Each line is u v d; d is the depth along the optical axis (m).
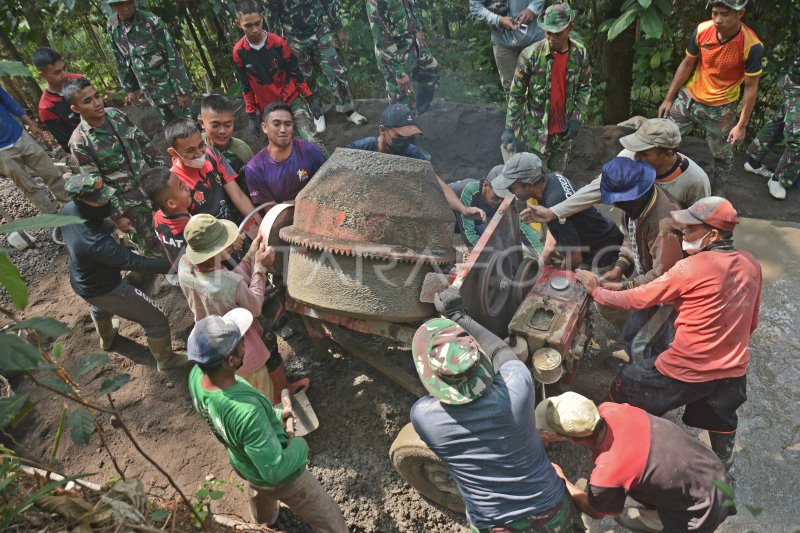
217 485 3.67
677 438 2.70
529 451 2.61
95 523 2.37
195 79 8.41
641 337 3.58
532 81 4.93
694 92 5.01
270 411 2.79
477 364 2.54
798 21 6.05
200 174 3.97
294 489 2.86
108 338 4.61
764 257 4.89
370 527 3.45
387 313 3.12
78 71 8.24
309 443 3.85
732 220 2.94
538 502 2.62
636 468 2.63
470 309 3.17
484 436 2.56
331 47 6.13
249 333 3.31
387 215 3.05
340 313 3.22
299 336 4.51
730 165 5.21
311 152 4.11
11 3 6.79
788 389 3.90
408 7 5.97
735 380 3.08
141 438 4.05
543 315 3.33
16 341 1.65
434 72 6.31
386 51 5.89
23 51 7.38
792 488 3.38
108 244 3.84
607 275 3.79
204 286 3.14
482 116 6.34
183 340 4.69
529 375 2.67
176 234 3.81
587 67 4.95
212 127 4.30
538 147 5.21
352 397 4.03
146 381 4.41
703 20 6.47
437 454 2.73
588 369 4.23
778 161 5.97
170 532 2.62
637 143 3.54
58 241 5.56
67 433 4.04
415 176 3.16
